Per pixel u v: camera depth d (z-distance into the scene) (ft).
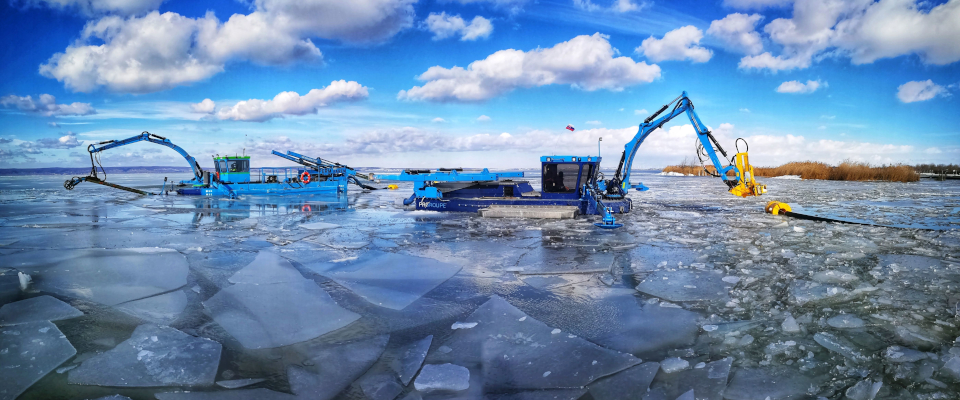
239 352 12.05
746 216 41.50
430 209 47.11
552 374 10.69
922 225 34.91
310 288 17.81
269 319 14.46
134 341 12.69
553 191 44.16
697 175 180.04
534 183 97.14
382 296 16.78
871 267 20.77
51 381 10.46
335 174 76.43
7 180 139.64
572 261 22.39
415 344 12.50
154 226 35.06
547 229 33.22
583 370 10.88
